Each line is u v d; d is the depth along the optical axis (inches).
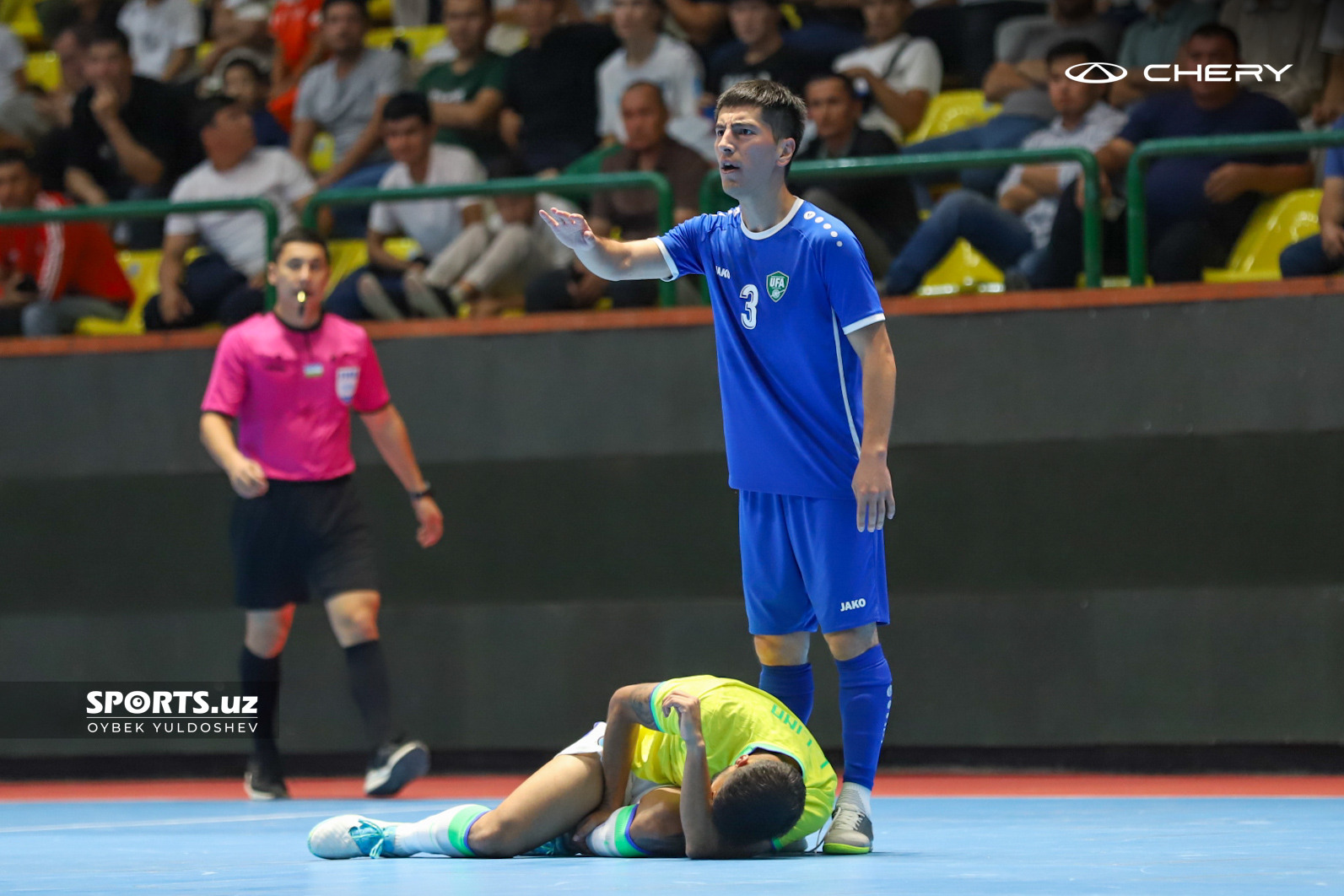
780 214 490.9
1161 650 855.7
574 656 919.0
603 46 1115.3
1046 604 869.2
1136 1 1074.1
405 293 979.9
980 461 881.5
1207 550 853.8
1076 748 869.2
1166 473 860.6
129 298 1073.5
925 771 887.1
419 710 935.7
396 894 365.4
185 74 1316.4
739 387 501.0
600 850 462.6
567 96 1104.2
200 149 1179.9
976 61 1093.8
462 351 943.0
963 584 880.9
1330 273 869.2
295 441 776.3
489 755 932.0
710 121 1077.1
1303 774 841.5
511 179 1007.6
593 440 924.0
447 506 940.0
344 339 786.8
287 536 778.8
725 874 403.5
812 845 486.0
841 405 486.9
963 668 878.4
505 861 460.1
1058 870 410.9
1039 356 877.2
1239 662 845.8
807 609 507.8
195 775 962.1
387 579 944.9
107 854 510.9
